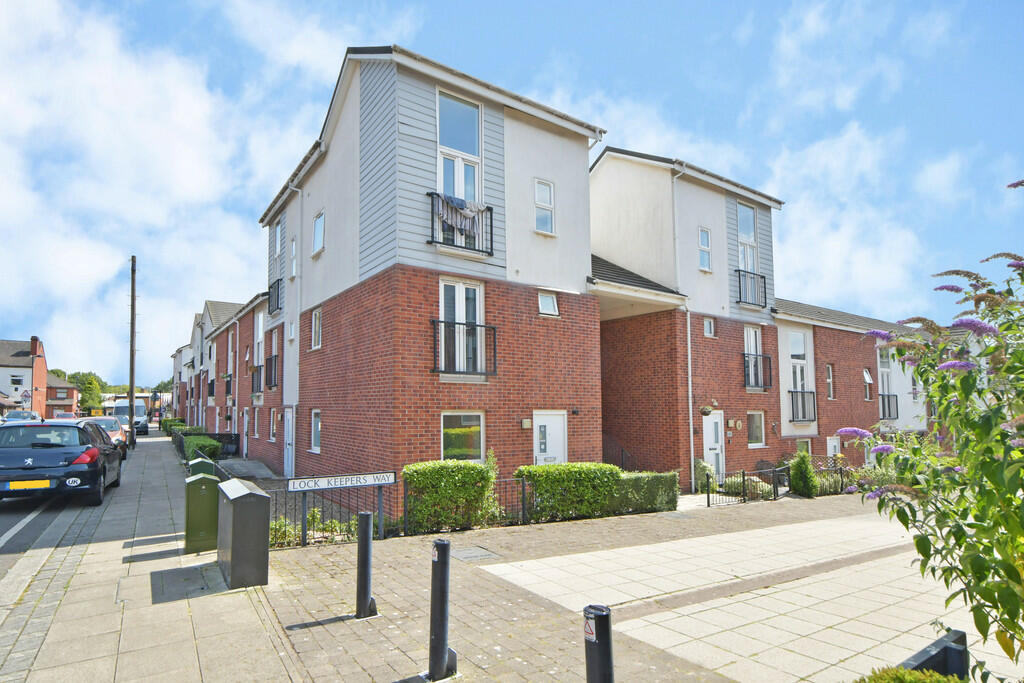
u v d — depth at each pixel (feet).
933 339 9.64
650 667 14.08
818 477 49.67
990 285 9.50
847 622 17.37
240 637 14.87
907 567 24.08
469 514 29.53
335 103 42.14
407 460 32.99
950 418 8.68
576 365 40.98
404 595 18.37
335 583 19.48
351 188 40.37
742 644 15.60
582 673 13.47
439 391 34.55
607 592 19.63
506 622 16.69
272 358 57.47
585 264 42.65
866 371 67.10
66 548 23.72
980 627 8.14
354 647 14.55
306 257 48.98
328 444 41.98
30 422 33.32
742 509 39.17
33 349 182.50
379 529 26.81
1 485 29.84
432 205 35.24
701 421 49.60
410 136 35.09
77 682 12.55
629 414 51.55
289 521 29.30
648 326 50.67
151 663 13.43
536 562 23.34
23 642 14.55
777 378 56.85
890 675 8.07
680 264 50.06
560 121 41.68
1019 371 8.11
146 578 19.54
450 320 35.91
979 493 8.21
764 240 57.93
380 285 35.45
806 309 69.26
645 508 36.37
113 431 65.87
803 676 13.65
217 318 104.06
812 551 26.40
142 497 37.19
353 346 38.68
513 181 39.50
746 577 21.83
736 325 53.93
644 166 52.75
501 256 38.17
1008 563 7.96
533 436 38.09
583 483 33.60
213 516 23.16
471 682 12.98
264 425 61.26
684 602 19.03
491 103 38.93
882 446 10.02
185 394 148.05
